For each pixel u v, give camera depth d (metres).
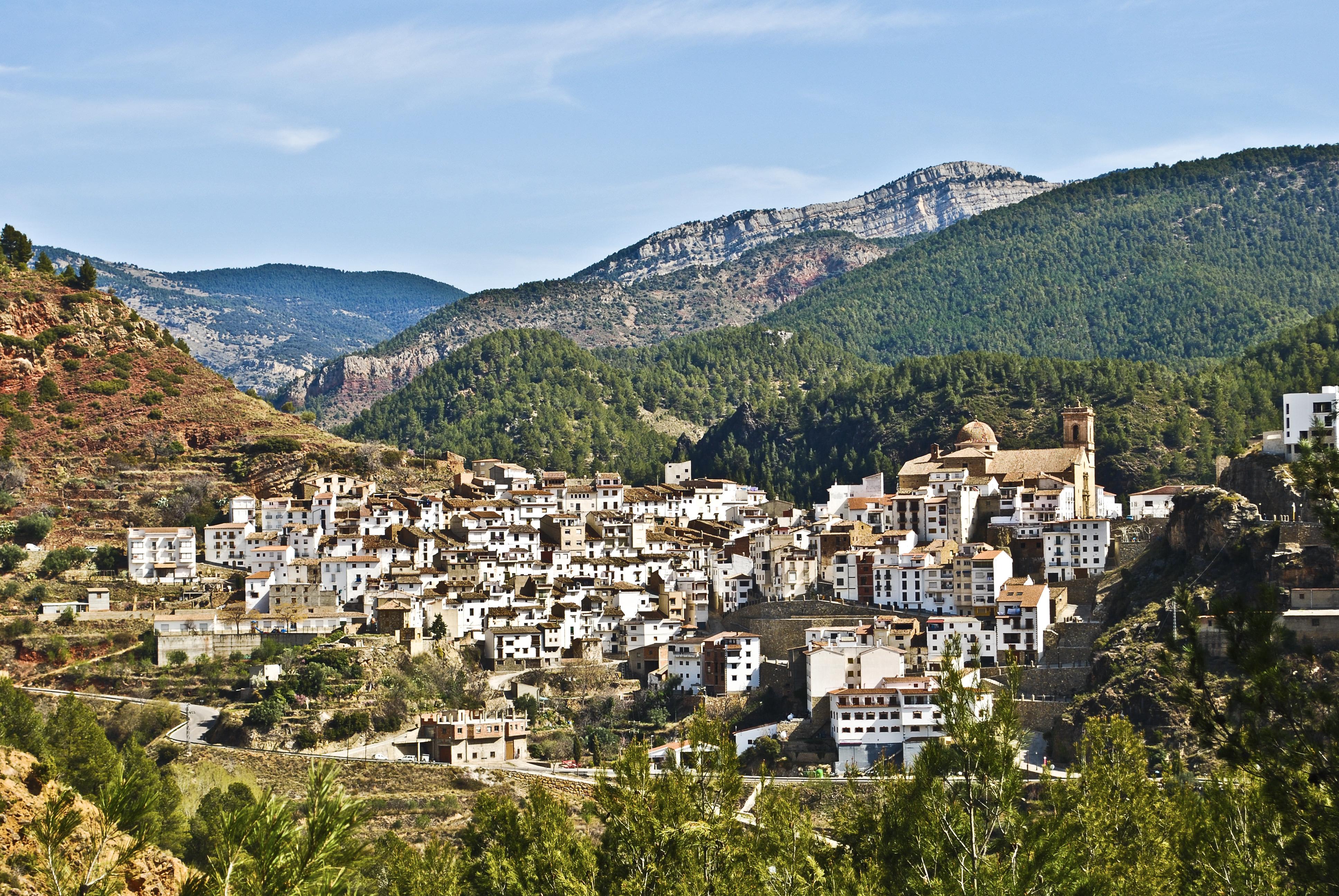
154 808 60.56
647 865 107.94
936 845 99.94
